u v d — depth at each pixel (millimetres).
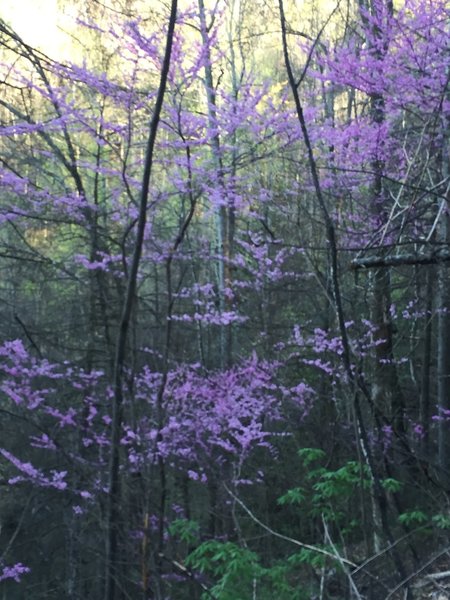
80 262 7469
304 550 3805
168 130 6121
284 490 7465
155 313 6258
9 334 8938
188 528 4289
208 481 7367
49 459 9016
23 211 7129
